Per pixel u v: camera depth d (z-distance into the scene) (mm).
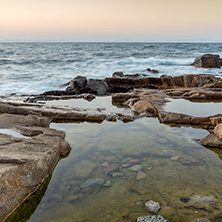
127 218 2447
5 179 2646
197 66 22203
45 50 54531
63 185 3197
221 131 4598
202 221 2250
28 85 13773
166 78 12211
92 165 3773
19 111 6043
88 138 5074
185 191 2928
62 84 13578
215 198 2754
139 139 4949
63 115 6676
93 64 24562
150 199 2777
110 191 2998
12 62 25438
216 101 7910
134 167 3645
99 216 2506
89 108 7969
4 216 2512
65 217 2521
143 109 7254
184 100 8070
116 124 6145
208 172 3451
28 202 2840
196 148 4430
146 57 34156
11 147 3633
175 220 2379
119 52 46375
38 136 4418
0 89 12555
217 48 64562
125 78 12641
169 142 4750
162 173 3434
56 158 3947
